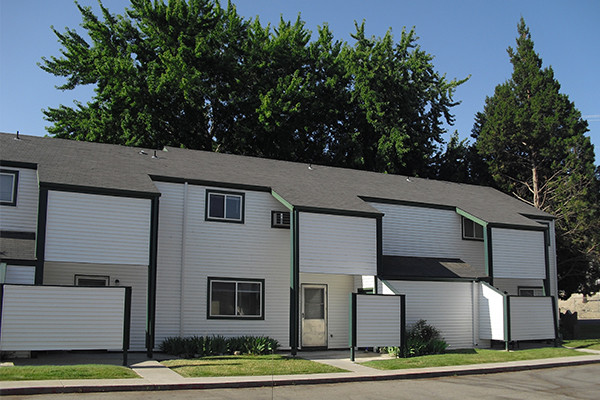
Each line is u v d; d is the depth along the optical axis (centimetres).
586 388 1466
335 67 4003
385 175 2875
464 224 2627
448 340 2208
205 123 3756
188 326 1973
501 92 4181
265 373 1505
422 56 3997
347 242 2073
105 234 1733
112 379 1317
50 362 1534
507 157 4034
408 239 2462
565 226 3512
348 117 3988
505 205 2853
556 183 3731
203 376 1424
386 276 2123
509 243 2481
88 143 2266
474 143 4353
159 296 1948
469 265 2480
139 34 3753
